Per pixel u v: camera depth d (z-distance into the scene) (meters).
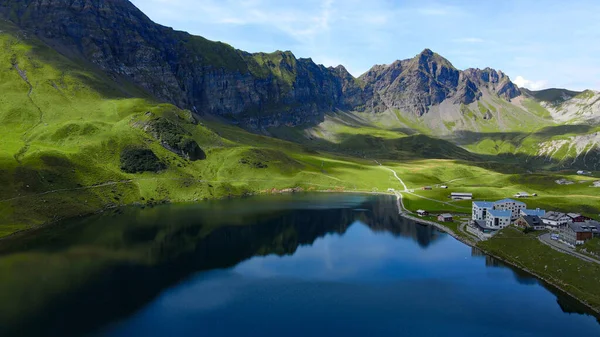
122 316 93.56
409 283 116.88
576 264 118.94
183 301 102.31
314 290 110.94
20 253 135.12
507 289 112.75
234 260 135.00
